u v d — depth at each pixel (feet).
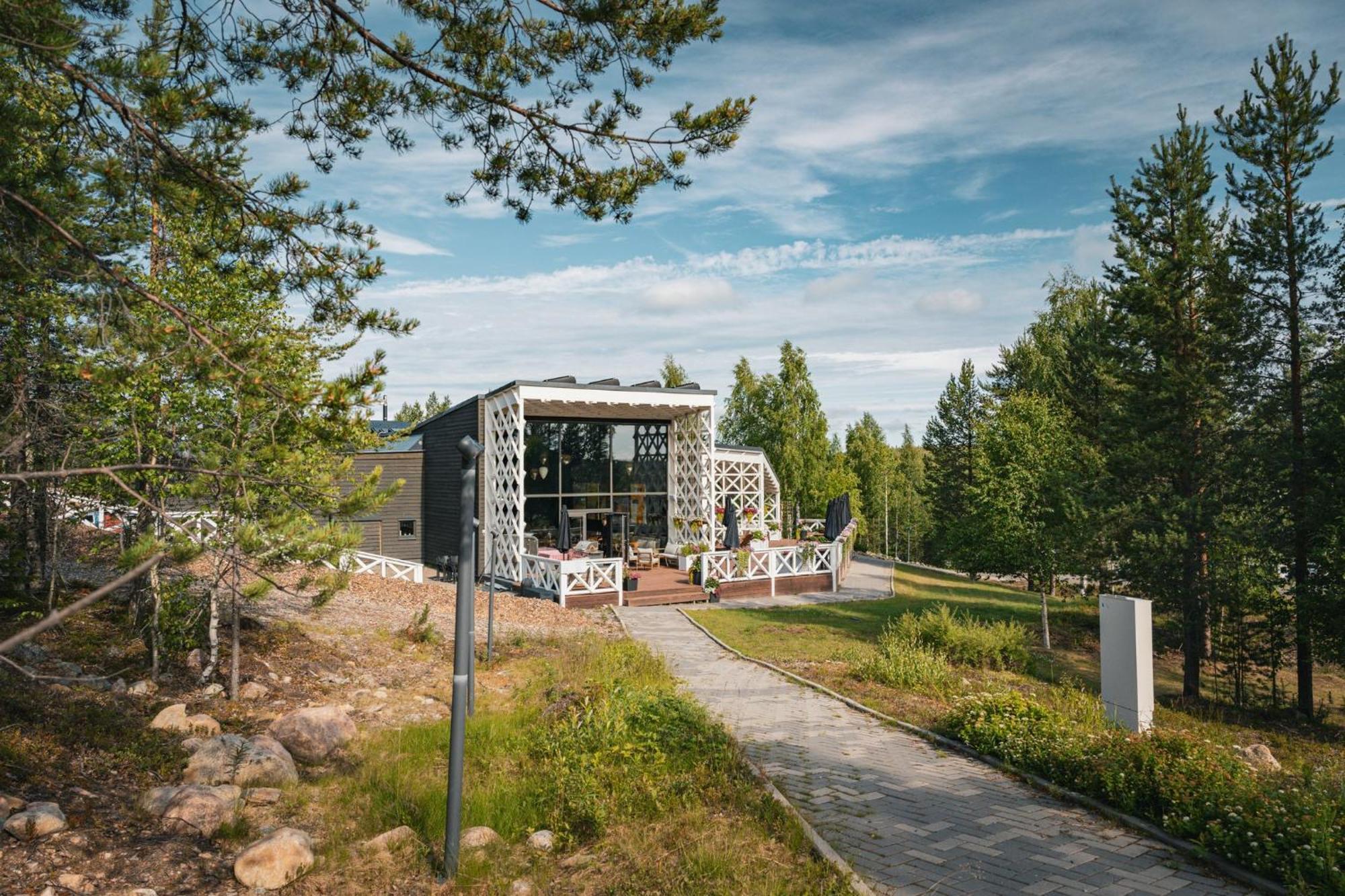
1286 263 63.98
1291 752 42.98
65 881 15.37
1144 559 67.10
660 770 24.11
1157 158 71.82
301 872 17.52
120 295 16.75
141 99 17.21
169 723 26.45
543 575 71.00
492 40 21.48
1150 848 20.58
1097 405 97.04
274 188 20.16
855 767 27.04
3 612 34.24
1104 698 31.86
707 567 76.95
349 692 34.88
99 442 26.91
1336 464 60.39
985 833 21.33
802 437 117.39
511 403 76.28
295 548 24.89
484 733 28.55
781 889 17.04
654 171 22.94
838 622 64.28
